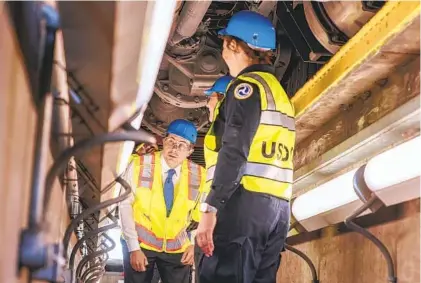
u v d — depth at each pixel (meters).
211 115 3.78
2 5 0.73
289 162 2.63
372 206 2.86
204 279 2.54
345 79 3.04
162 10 1.13
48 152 1.22
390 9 2.49
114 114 1.30
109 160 1.83
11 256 0.83
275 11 3.83
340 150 3.51
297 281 4.68
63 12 0.95
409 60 2.71
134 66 1.13
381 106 3.06
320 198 3.60
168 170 4.38
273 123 2.54
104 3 0.89
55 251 1.08
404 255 2.80
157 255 4.38
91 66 1.10
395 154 2.51
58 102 1.18
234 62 2.76
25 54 0.88
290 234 4.94
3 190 0.76
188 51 4.84
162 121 6.31
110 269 8.62
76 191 2.30
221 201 2.39
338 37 3.23
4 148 0.76
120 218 4.18
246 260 2.49
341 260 3.70
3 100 0.75
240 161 2.40
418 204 2.67
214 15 4.63
